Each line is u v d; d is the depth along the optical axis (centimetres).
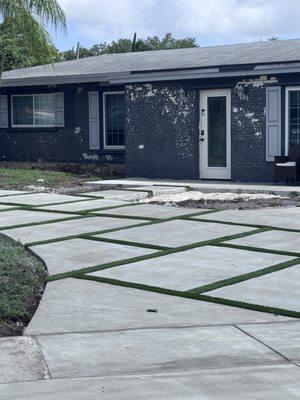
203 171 1709
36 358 541
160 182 1653
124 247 929
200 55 1992
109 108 2095
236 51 1952
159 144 1759
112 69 2002
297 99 1570
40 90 2211
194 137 1705
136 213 1201
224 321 627
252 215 1163
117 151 2073
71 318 638
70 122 2164
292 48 1816
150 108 1766
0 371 516
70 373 511
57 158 2202
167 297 700
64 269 812
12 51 2581
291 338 582
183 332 598
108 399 463
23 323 638
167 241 960
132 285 739
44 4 1655
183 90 1709
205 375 505
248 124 1627
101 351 555
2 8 1642
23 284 731
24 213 1220
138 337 587
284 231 1018
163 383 490
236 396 466
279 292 711
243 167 1642
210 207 1270
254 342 573
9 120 2291
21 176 1794
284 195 1413
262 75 1591
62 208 1270
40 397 468
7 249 874
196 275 779
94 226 1079
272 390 476
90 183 1647
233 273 786
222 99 1670
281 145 1588
